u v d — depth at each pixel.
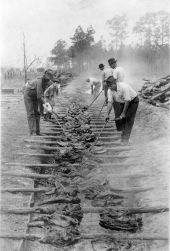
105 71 11.13
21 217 4.75
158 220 4.61
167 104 11.58
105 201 5.16
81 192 5.47
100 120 10.87
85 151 7.00
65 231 4.34
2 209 4.84
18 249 4.06
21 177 6.06
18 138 8.37
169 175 5.84
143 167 6.38
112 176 6.00
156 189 5.44
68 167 6.33
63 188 5.39
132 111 7.76
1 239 4.22
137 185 5.80
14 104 14.09
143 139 8.20
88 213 5.08
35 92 8.59
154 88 13.38
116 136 8.80
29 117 8.66
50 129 9.54
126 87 7.61
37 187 5.87
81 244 4.26
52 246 4.21
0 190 5.44
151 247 4.16
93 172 6.09
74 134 8.62
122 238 4.29
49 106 8.81
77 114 11.53
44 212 4.81
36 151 7.48
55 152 7.43
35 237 4.28
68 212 4.72
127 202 5.30
